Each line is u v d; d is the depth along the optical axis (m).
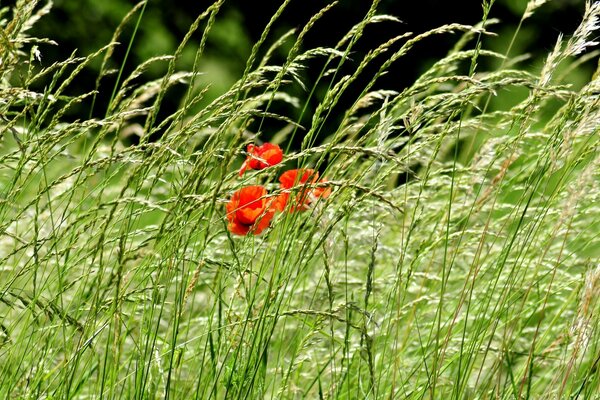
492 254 5.93
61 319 4.51
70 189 5.08
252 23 22.27
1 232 4.49
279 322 5.83
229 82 21.36
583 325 4.36
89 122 4.51
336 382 4.86
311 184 4.28
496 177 5.33
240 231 4.96
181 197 4.21
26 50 18.19
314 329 4.68
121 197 4.32
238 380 4.36
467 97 4.57
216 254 5.87
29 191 6.07
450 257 5.91
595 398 4.74
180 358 4.57
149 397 4.48
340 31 21.55
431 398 4.54
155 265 4.61
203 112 4.51
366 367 5.46
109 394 4.33
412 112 4.61
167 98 19.36
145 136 4.55
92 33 21.42
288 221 4.65
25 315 5.17
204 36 4.52
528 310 5.66
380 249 5.36
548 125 5.28
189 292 4.47
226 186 4.70
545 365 5.60
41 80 20.30
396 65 20.88
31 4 4.71
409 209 6.04
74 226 4.72
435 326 5.91
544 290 5.76
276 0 21.86
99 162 4.43
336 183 4.24
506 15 21.77
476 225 5.77
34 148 4.62
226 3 22.17
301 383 5.67
